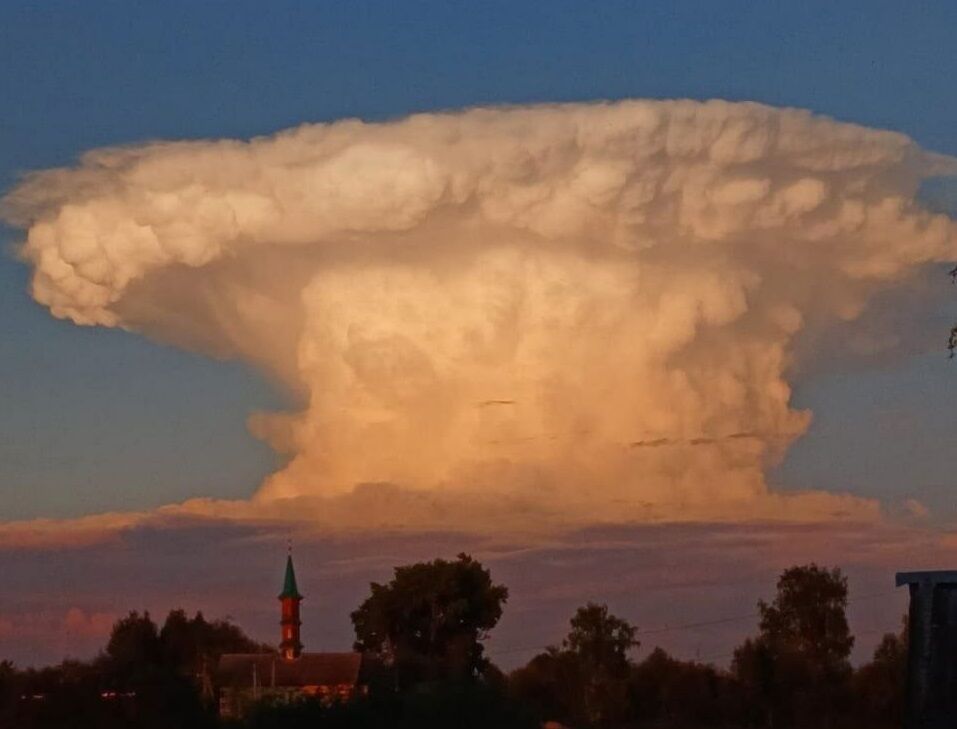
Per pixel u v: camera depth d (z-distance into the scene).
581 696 107.44
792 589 108.94
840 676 104.56
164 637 102.12
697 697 105.94
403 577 112.38
